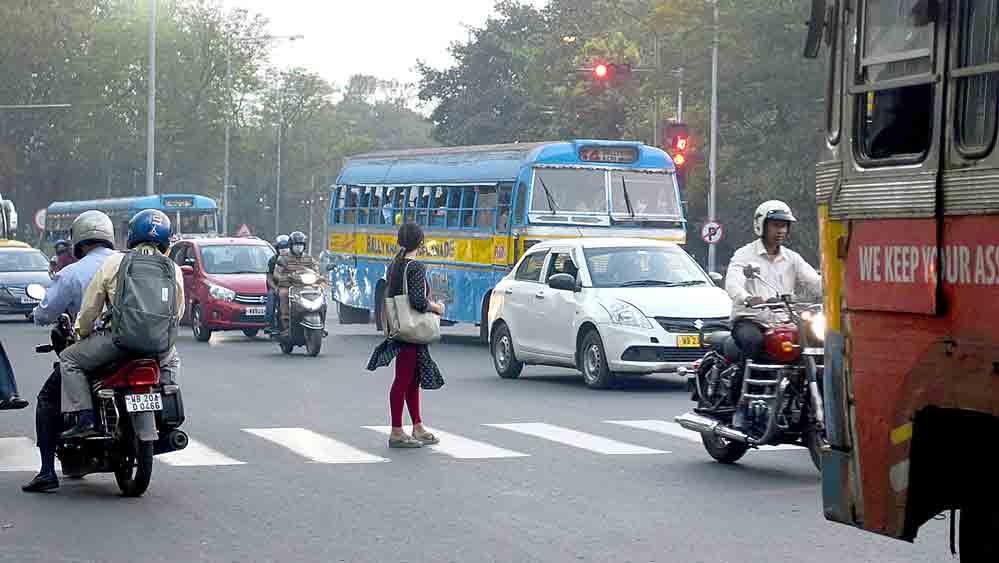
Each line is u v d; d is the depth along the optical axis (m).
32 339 34.47
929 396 6.84
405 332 15.79
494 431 17.33
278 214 135.62
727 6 52.81
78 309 12.62
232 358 29.06
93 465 12.66
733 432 14.09
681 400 21.03
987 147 6.51
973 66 6.64
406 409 19.70
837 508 7.68
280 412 19.23
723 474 14.05
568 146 31.45
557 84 85.44
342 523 11.40
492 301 25.55
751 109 55.59
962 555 7.40
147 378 12.19
